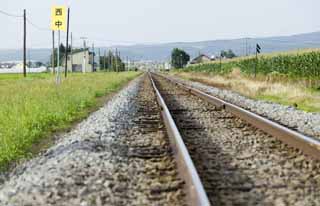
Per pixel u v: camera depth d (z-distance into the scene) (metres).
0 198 9.84
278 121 22.34
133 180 10.95
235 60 113.88
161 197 9.55
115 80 76.19
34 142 18.50
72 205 9.02
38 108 23.97
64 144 15.92
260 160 12.77
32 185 10.40
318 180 10.66
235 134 17.81
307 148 13.57
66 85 48.56
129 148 15.16
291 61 63.00
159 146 15.47
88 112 29.06
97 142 15.96
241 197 9.30
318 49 79.56
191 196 9.05
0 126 19.52
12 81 69.44
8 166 14.45
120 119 22.94
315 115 23.42
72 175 11.16
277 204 8.84
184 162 11.17
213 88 53.31
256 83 51.62
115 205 9.05
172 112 26.72
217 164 12.37
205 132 18.53
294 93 36.59
